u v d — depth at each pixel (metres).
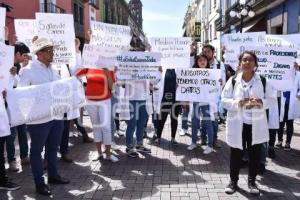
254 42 7.38
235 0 23.03
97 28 6.68
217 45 30.27
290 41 7.10
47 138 5.28
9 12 17.72
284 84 6.00
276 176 5.67
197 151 7.22
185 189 5.18
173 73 7.52
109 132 6.45
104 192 5.09
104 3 42.12
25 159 6.33
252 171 5.05
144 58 6.82
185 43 7.45
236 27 23.86
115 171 5.99
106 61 6.33
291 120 6.97
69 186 5.33
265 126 4.91
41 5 21.39
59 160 6.61
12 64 4.84
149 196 4.93
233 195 4.95
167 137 8.54
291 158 6.59
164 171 5.98
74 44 6.36
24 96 4.80
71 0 26.89
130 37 6.96
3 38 4.84
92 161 6.54
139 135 7.11
